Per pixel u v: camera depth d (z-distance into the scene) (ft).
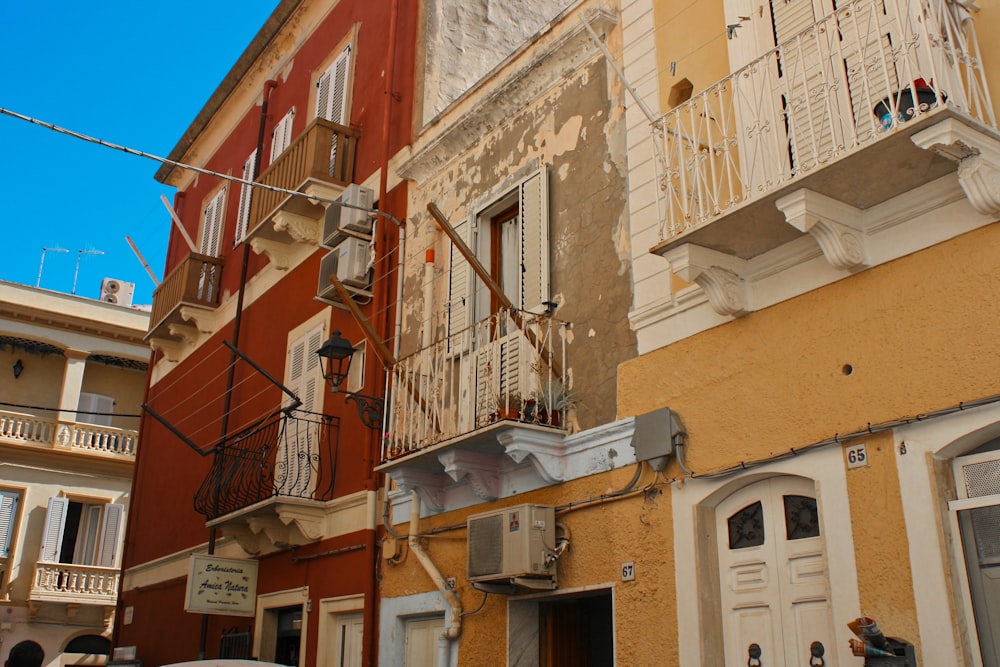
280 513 34.60
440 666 27.50
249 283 47.88
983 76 17.99
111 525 80.59
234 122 57.06
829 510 18.65
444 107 38.63
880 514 17.75
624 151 26.84
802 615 19.30
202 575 37.06
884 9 20.33
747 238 20.53
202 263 51.80
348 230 37.11
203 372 50.78
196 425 49.73
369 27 43.24
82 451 80.02
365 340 35.70
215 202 56.80
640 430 23.15
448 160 34.78
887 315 18.57
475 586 26.02
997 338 16.69
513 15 42.86
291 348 41.57
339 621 33.47
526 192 29.91
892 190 18.39
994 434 16.85
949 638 16.14
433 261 33.55
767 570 20.21
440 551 29.25
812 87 21.53
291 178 41.73
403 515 31.30
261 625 37.29
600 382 25.23
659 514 22.33
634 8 27.81
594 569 23.63
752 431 20.66
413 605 29.63
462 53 40.34
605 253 26.35
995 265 17.01
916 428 17.54
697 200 23.13
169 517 49.98
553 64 30.12
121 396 87.66
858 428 18.51
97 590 78.43
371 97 41.24
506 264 31.58
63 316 81.82
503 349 28.30
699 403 22.12
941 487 17.07
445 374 30.78
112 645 52.39
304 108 47.78
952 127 16.19
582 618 26.78
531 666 25.72
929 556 16.79
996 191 16.55
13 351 82.23
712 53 24.73
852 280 19.38
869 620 16.31
